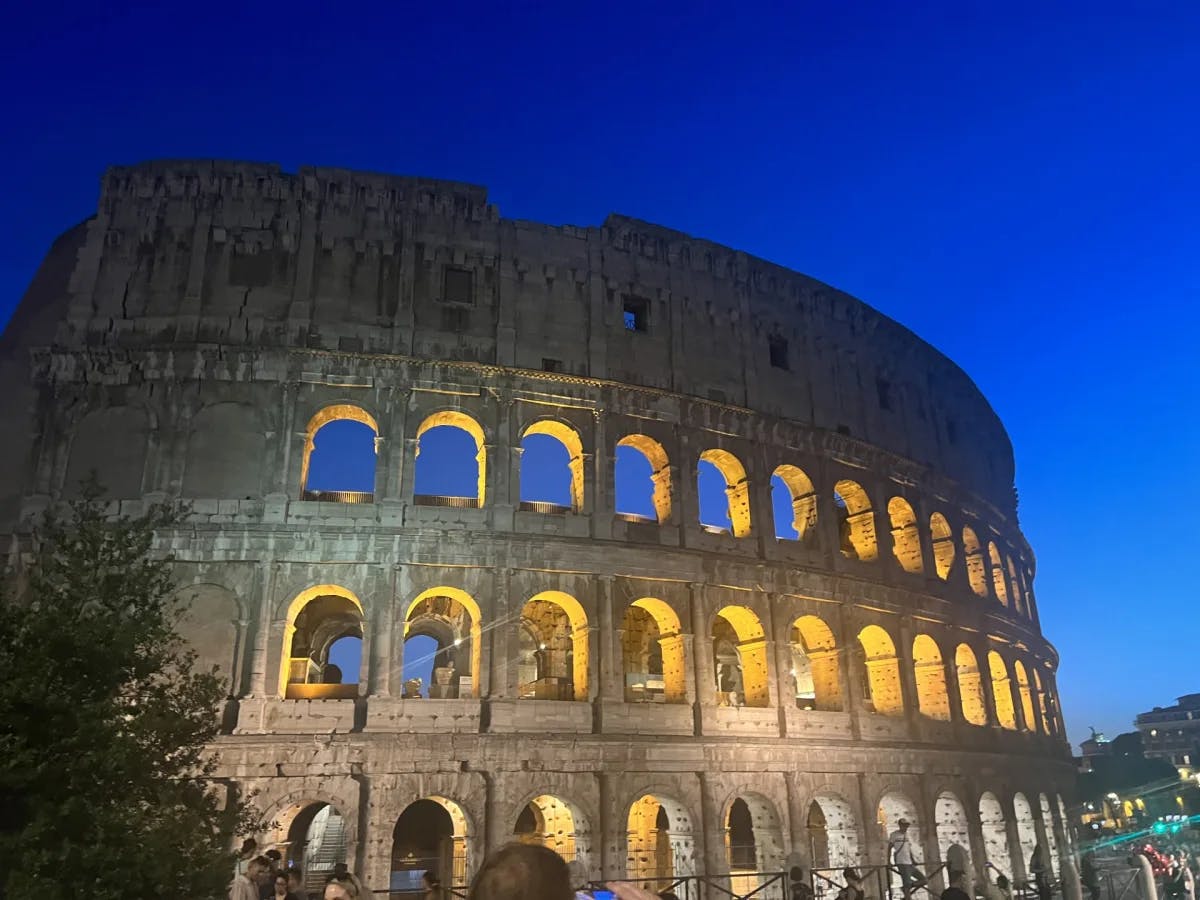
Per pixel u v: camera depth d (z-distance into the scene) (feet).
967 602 224.94
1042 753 238.89
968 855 192.85
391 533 155.22
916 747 192.95
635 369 184.65
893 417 226.99
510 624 156.46
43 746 91.86
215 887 95.09
